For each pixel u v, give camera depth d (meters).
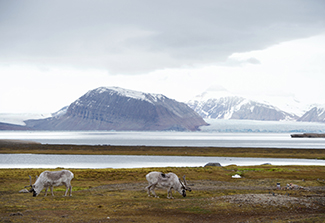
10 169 61.94
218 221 20.05
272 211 22.81
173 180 29.45
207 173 53.97
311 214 21.28
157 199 27.91
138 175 50.47
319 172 55.53
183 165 89.31
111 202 25.83
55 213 21.19
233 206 24.12
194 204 25.11
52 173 29.22
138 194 31.62
